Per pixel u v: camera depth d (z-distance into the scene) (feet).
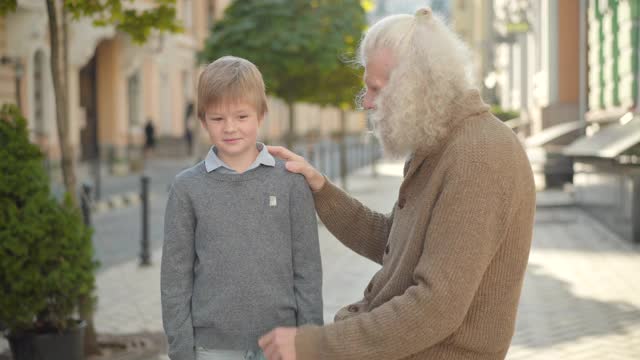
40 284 15.43
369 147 112.47
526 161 6.49
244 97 7.99
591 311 20.88
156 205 51.78
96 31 63.62
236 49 42.50
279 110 163.22
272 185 8.20
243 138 8.07
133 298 23.62
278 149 8.53
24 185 15.53
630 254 30.07
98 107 85.97
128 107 94.63
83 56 64.85
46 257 15.47
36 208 15.57
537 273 26.37
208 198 8.13
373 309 6.42
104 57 85.35
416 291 6.11
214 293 8.05
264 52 42.42
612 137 36.01
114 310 22.09
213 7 120.88
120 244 34.78
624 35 45.34
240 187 8.14
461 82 6.54
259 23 42.63
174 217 8.17
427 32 6.56
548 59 59.06
